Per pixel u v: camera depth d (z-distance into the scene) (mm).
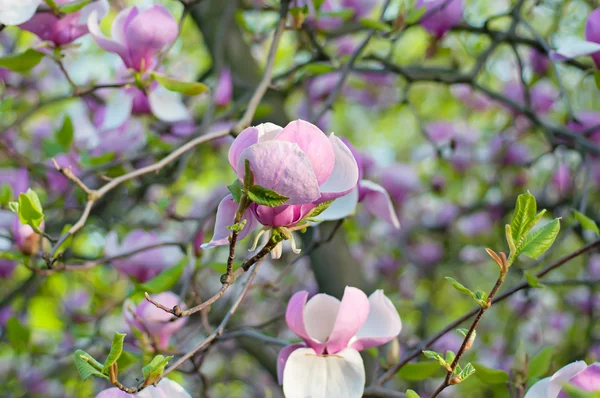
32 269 2215
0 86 3057
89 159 2699
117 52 2250
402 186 3887
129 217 3303
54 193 2977
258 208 1862
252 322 3912
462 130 4566
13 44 3773
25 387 3322
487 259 4402
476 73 2822
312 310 1997
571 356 3711
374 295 2039
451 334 3391
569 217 2777
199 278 3707
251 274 2039
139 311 2252
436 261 4496
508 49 4137
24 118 2451
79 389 3303
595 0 3285
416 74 2861
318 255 2920
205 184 4000
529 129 4102
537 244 1862
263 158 1811
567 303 4250
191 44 4520
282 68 4027
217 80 2701
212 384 3613
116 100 2398
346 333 1969
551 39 3271
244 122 2193
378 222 4391
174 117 2414
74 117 3264
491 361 3900
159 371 1907
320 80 3945
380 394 2150
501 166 4172
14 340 2531
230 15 2779
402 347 3514
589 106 4051
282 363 2004
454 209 4434
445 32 2799
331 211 2080
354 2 2963
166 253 2398
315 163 1847
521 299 4012
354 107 4961
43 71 3814
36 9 2188
